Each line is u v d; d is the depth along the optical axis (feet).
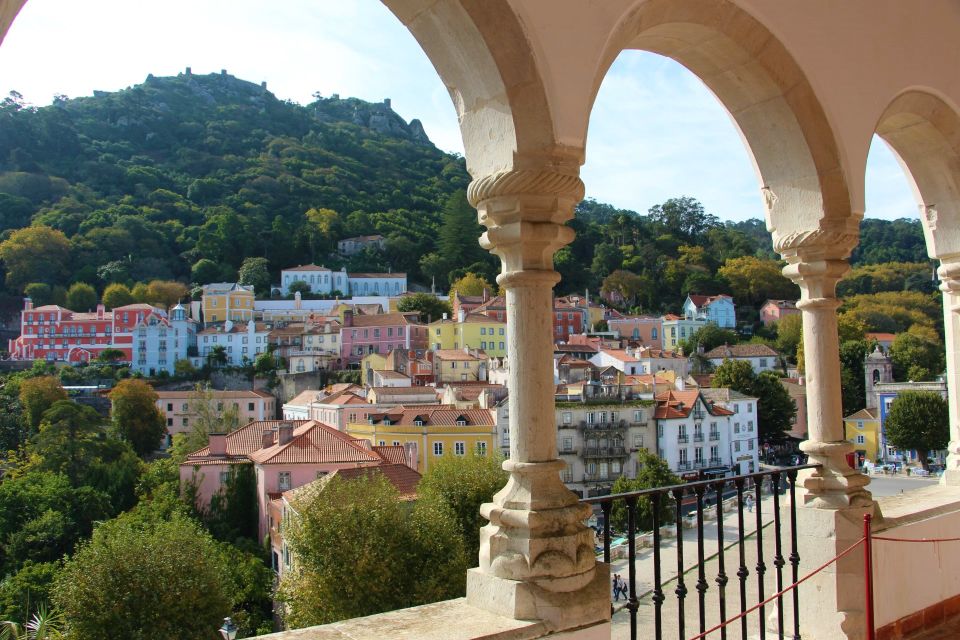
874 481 113.19
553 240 9.34
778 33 13.17
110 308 299.17
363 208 422.82
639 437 138.72
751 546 43.83
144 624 56.59
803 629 14.29
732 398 155.84
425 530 58.08
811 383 14.62
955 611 16.21
